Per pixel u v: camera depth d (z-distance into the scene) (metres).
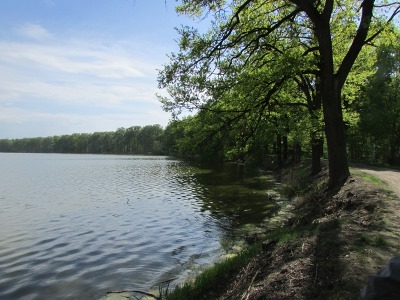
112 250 13.64
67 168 68.25
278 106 20.17
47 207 23.34
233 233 15.34
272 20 17.25
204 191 29.47
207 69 14.45
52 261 12.42
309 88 22.91
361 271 5.85
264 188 29.53
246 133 16.72
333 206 12.08
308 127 20.81
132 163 86.38
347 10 18.39
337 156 14.52
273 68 14.92
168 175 48.00
